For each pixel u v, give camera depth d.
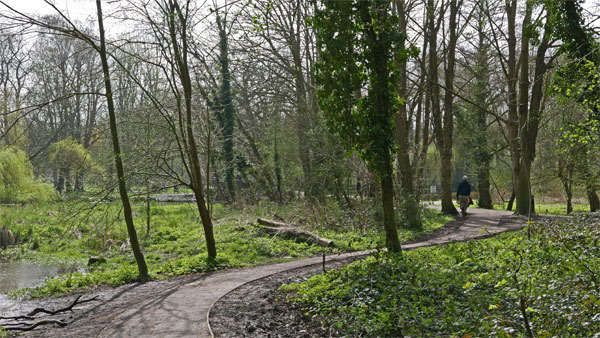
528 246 11.05
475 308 8.03
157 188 15.47
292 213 24.88
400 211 23.00
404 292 9.52
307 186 29.70
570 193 30.48
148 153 14.59
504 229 20.58
